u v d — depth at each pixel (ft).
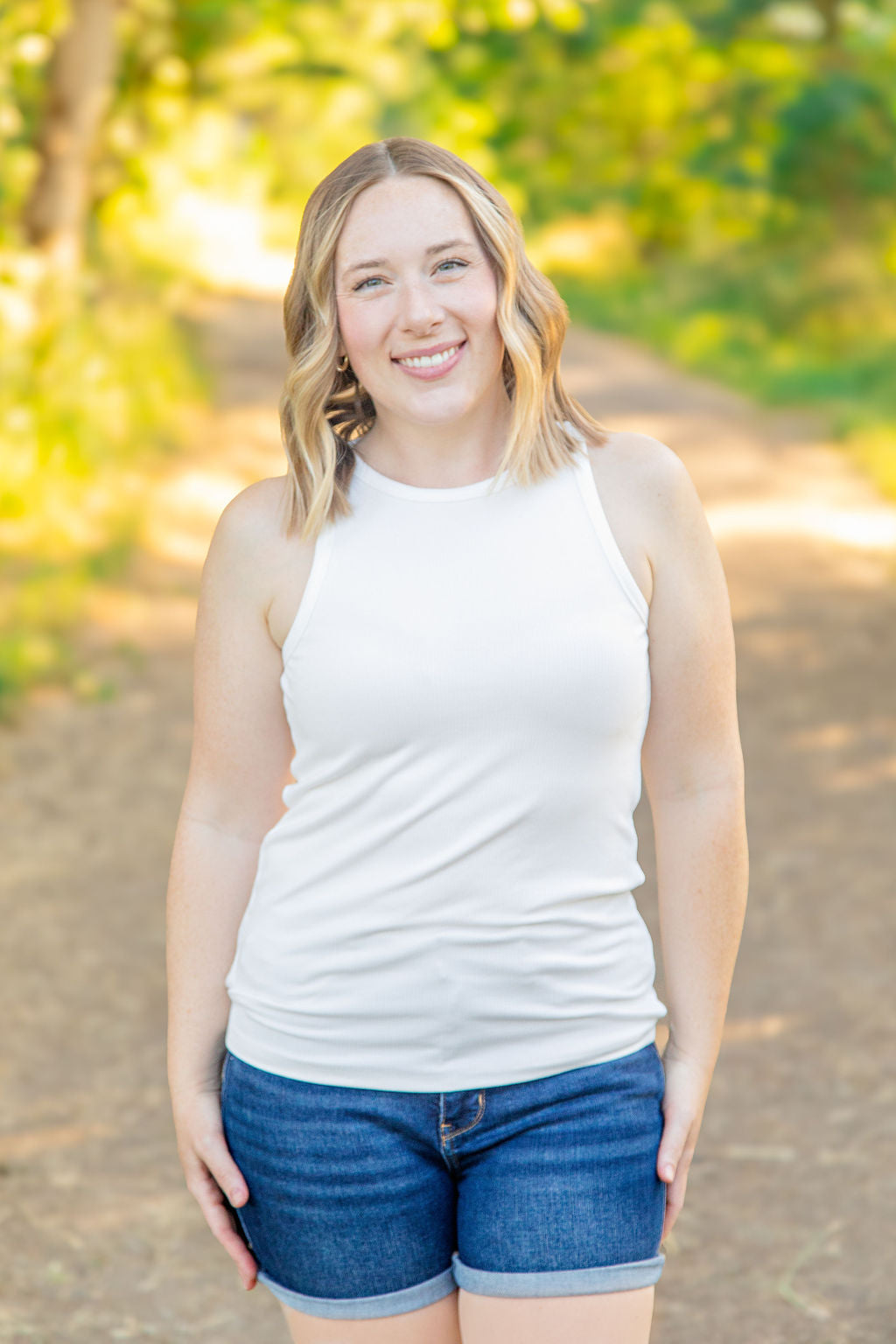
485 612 5.71
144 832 18.54
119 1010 14.34
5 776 19.98
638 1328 5.74
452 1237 6.08
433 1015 5.78
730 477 37.81
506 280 5.87
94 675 23.62
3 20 33.19
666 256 79.20
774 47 63.16
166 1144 12.09
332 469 5.91
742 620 26.94
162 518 31.63
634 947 6.01
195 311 55.06
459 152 46.62
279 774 6.40
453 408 5.87
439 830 5.73
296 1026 5.91
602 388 51.31
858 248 67.26
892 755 20.86
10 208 34.45
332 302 5.96
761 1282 10.19
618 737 5.77
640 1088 5.91
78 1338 9.64
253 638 6.10
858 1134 12.03
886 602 27.78
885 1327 9.64
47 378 31.76
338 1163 5.84
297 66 43.32
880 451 39.55
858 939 15.65
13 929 15.92
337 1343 6.05
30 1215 11.01
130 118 42.14
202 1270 10.48
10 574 26.81
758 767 20.62
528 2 37.09
